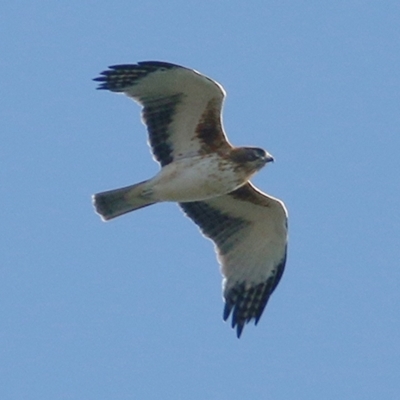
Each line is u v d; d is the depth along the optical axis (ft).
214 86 60.64
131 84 62.13
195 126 62.18
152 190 62.18
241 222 64.90
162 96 62.08
